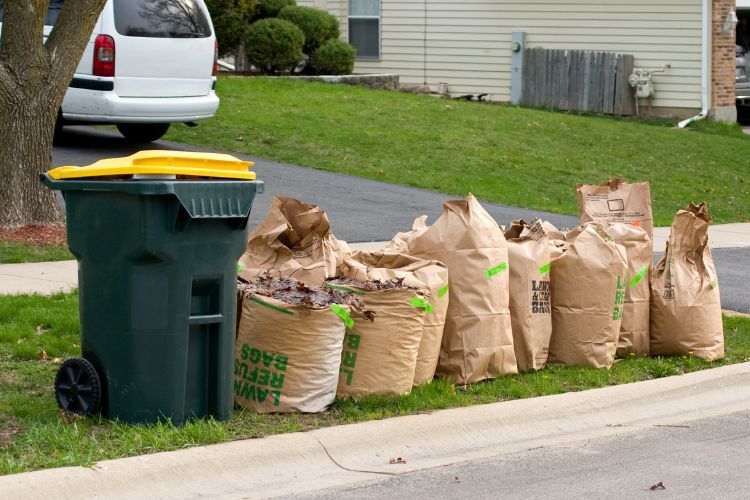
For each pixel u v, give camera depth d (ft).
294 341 23.62
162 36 56.29
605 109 94.53
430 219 52.03
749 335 34.12
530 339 28.12
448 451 23.53
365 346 24.76
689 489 21.09
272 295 24.00
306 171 62.13
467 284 26.84
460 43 100.58
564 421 25.64
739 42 103.04
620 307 29.43
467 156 69.21
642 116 94.02
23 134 43.83
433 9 101.19
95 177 22.40
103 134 67.21
